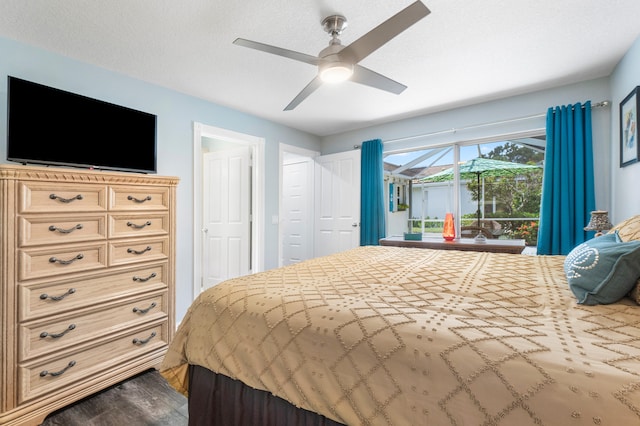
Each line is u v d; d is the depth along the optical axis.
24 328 1.63
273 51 1.70
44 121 1.98
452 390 0.70
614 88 2.60
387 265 1.71
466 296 1.11
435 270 1.55
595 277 1.02
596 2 1.77
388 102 3.38
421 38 2.12
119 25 1.97
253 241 3.92
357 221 4.27
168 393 1.95
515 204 3.46
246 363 1.07
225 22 1.95
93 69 2.49
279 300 1.12
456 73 2.67
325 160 4.66
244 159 3.95
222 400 1.20
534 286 1.22
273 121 4.11
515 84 2.91
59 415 1.73
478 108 3.42
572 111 2.84
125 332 2.06
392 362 0.79
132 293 2.11
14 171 1.60
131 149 2.45
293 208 5.14
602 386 0.58
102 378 1.93
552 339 0.74
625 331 0.79
